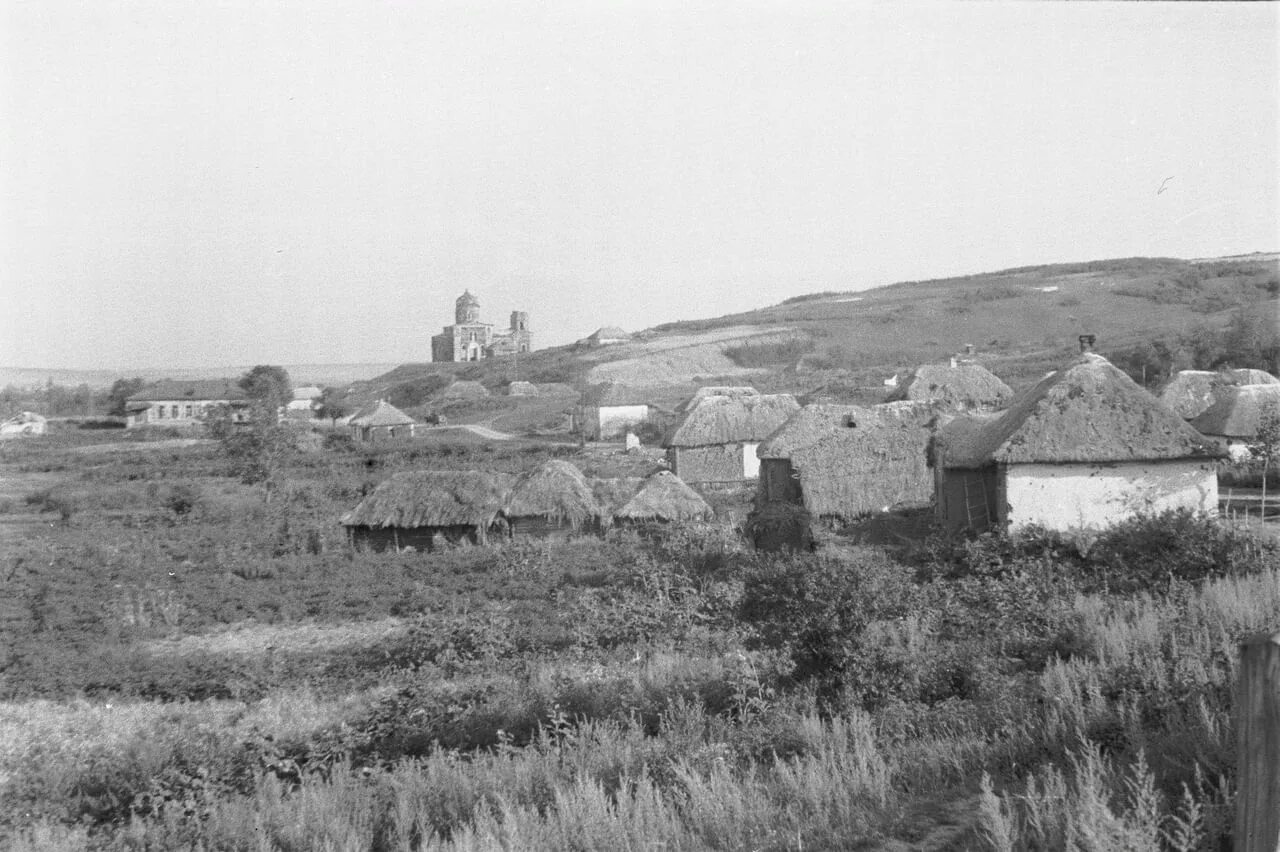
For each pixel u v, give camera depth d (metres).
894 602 16.45
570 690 15.27
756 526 29.91
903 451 31.44
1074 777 8.23
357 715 16.72
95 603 29.30
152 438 87.44
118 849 12.04
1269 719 4.87
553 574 29.70
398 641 22.91
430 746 14.11
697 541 28.88
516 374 130.00
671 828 8.96
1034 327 126.75
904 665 13.17
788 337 131.62
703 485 52.06
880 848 7.85
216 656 23.77
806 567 15.62
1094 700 10.10
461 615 24.39
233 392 103.06
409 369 165.50
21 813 14.04
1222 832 6.45
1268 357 73.31
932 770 9.62
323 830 10.73
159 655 24.62
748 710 13.05
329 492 53.00
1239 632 12.23
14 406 100.50
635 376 118.56
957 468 28.30
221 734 16.09
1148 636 13.09
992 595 18.67
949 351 117.94
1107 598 18.19
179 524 46.09
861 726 11.17
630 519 36.41
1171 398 49.56
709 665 16.03
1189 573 19.89
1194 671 10.34
